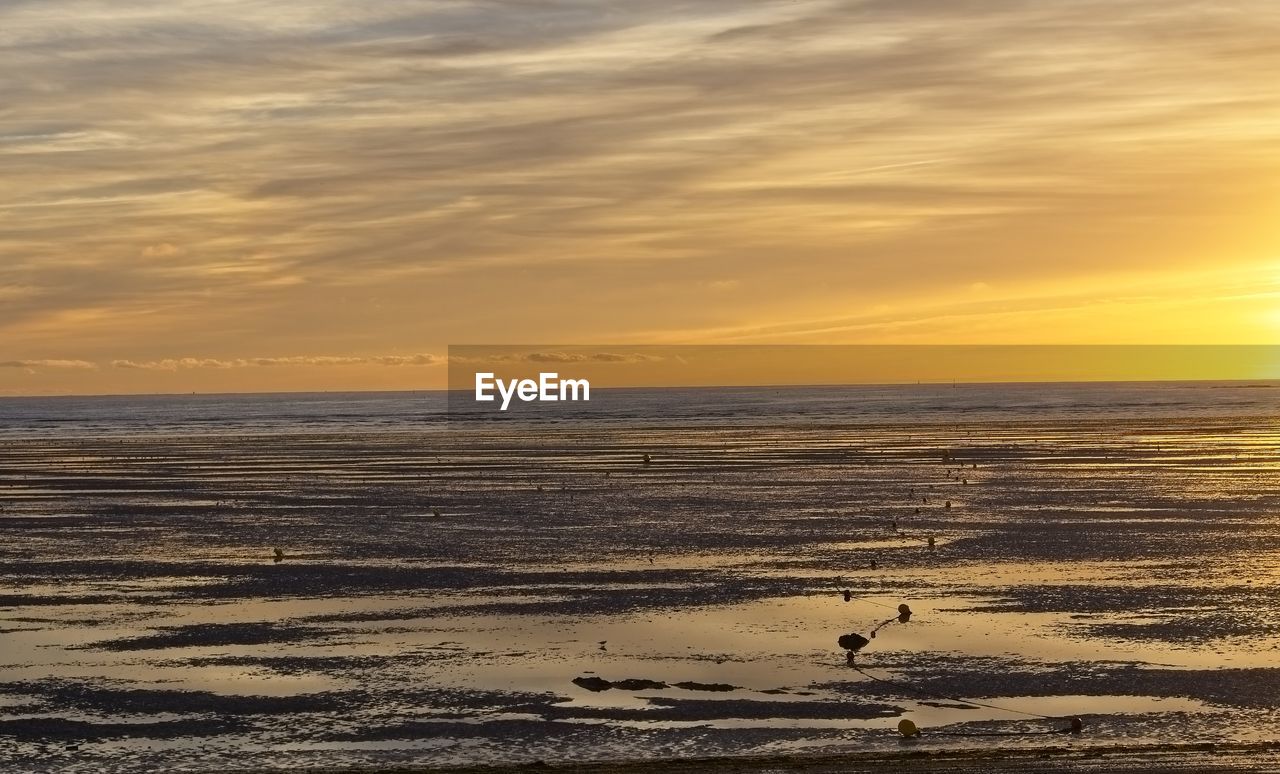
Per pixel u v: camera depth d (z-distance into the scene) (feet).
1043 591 100.78
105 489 198.29
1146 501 164.66
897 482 196.13
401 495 183.42
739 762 59.31
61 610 96.53
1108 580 105.40
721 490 185.68
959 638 84.48
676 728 65.51
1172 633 85.46
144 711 69.31
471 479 210.79
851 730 64.95
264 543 132.26
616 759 60.64
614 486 194.39
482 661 79.25
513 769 58.90
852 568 112.57
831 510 157.69
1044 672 75.72
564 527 143.23
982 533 134.72
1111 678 74.23
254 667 78.38
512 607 96.02
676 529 140.36
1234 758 58.85
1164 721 65.82
